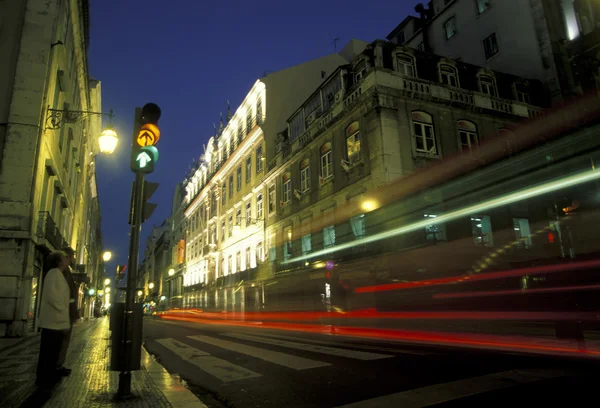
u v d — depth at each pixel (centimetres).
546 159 1878
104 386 485
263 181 2864
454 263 1627
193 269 4722
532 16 2202
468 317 1288
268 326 1916
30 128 1434
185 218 5331
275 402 423
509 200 1822
